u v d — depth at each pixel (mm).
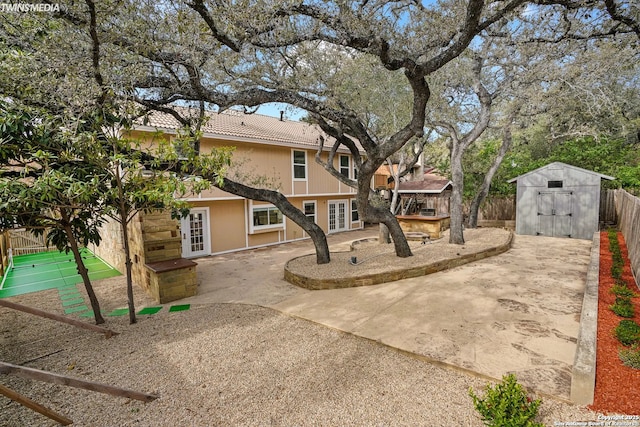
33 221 4871
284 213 7941
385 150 6613
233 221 12766
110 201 4961
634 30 5238
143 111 5184
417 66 4926
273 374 3621
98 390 2975
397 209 18859
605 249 8852
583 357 3064
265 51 5812
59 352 4340
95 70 4258
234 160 11328
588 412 2705
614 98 10242
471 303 5512
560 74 8531
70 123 4270
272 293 6785
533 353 3758
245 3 4035
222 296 6773
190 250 11625
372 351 4043
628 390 2832
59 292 7402
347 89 8594
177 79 5223
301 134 15680
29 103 4379
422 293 6152
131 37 4465
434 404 2988
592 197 11828
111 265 10297
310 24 5359
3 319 5668
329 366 3736
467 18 4266
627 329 3703
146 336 4793
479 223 16203
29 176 4398
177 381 3559
